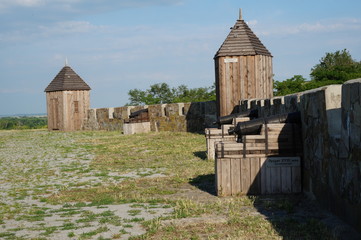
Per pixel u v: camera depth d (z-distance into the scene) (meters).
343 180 7.05
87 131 40.09
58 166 16.89
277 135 9.70
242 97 23.80
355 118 6.50
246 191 9.70
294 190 9.65
